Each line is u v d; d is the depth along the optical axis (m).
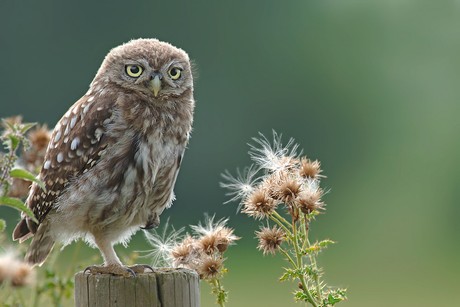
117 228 6.75
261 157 6.21
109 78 6.82
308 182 6.13
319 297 5.88
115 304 5.43
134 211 6.70
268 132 22.88
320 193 6.04
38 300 6.47
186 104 6.90
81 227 6.69
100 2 22.28
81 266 6.83
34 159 7.28
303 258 6.38
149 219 6.90
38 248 6.84
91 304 5.46
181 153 6.88
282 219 6.06
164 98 6.75
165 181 6.80
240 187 6.17
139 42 7.00
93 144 6.56
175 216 20.72
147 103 6.72
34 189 6.79
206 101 22.83
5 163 5.48
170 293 5.45
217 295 5.96
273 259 18.20
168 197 6.89
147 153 6.61
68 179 6.61
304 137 22.94
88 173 6.57
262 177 6.21
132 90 6.72
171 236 6.26
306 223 6.03
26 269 4.93
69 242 6.88
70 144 6.61
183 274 5.50
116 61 6.82
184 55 6.97
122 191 6.58
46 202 6.68
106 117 6.59
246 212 6.06
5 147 5.94
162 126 6.70
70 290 6.59
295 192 5.94
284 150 6.23
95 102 6.69
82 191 6.57
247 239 19.25
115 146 6.56
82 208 6.59
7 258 4.84
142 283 5.42
